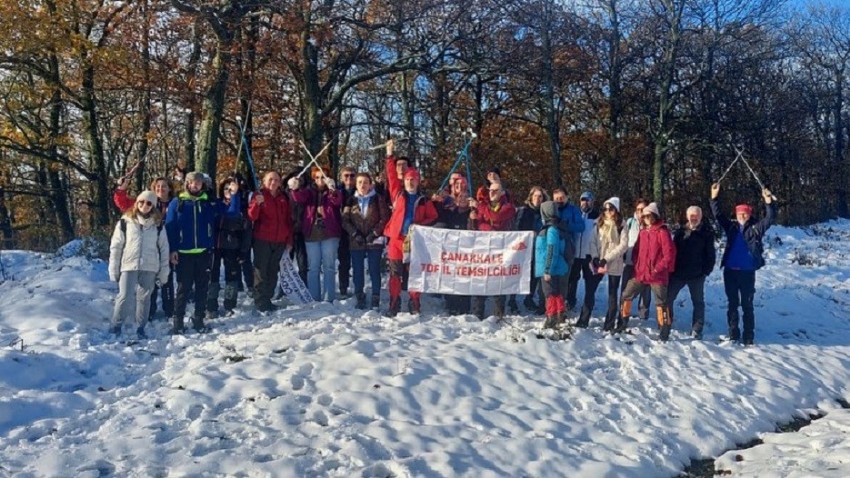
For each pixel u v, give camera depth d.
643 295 11.47
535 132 30.50
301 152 21.80
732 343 10.59
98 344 8.78
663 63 28.70
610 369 8.93
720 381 8.84
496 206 10.73
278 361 8.07
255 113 21.36
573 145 31.56
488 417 7.20
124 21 18.55
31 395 7.06
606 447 6.84
